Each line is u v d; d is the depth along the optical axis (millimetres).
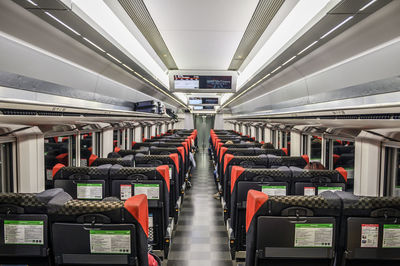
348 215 2111
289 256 2176
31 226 2055
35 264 2146
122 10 3891
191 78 8047
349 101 4055
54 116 3814
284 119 7230
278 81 7086
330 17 2721
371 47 3307
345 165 7637
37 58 3609
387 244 2098
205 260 4262
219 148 7891
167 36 5160
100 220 2027
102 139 7359
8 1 2531
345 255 2133
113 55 4645
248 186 3656
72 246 2068
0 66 3023
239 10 3834
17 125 3646
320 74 4895
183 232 5316
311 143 8078
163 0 3535
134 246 2053
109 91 6695
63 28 3201
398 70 2963
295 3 3631
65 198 2152
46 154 7008
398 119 2820
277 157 4969
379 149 4172
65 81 4547
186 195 8211
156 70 7629
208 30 4758
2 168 4094
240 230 3791
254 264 2254
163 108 9789
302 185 3629
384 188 4223
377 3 2371
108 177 3689
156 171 3633
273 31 4820
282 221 2121
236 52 6418
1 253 2094
